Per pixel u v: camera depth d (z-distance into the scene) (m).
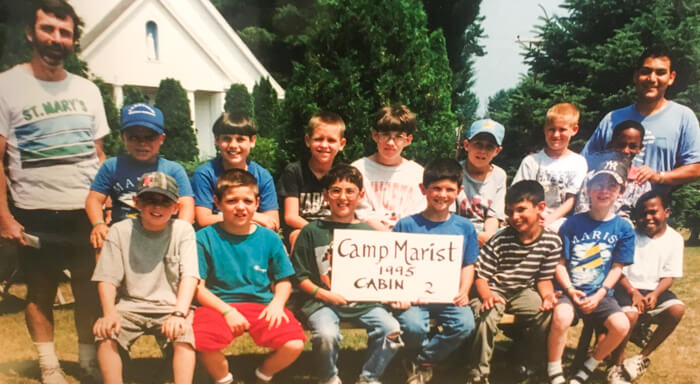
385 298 2.98
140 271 2.67
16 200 2.78
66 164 2.80
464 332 2.90
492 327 2.93
